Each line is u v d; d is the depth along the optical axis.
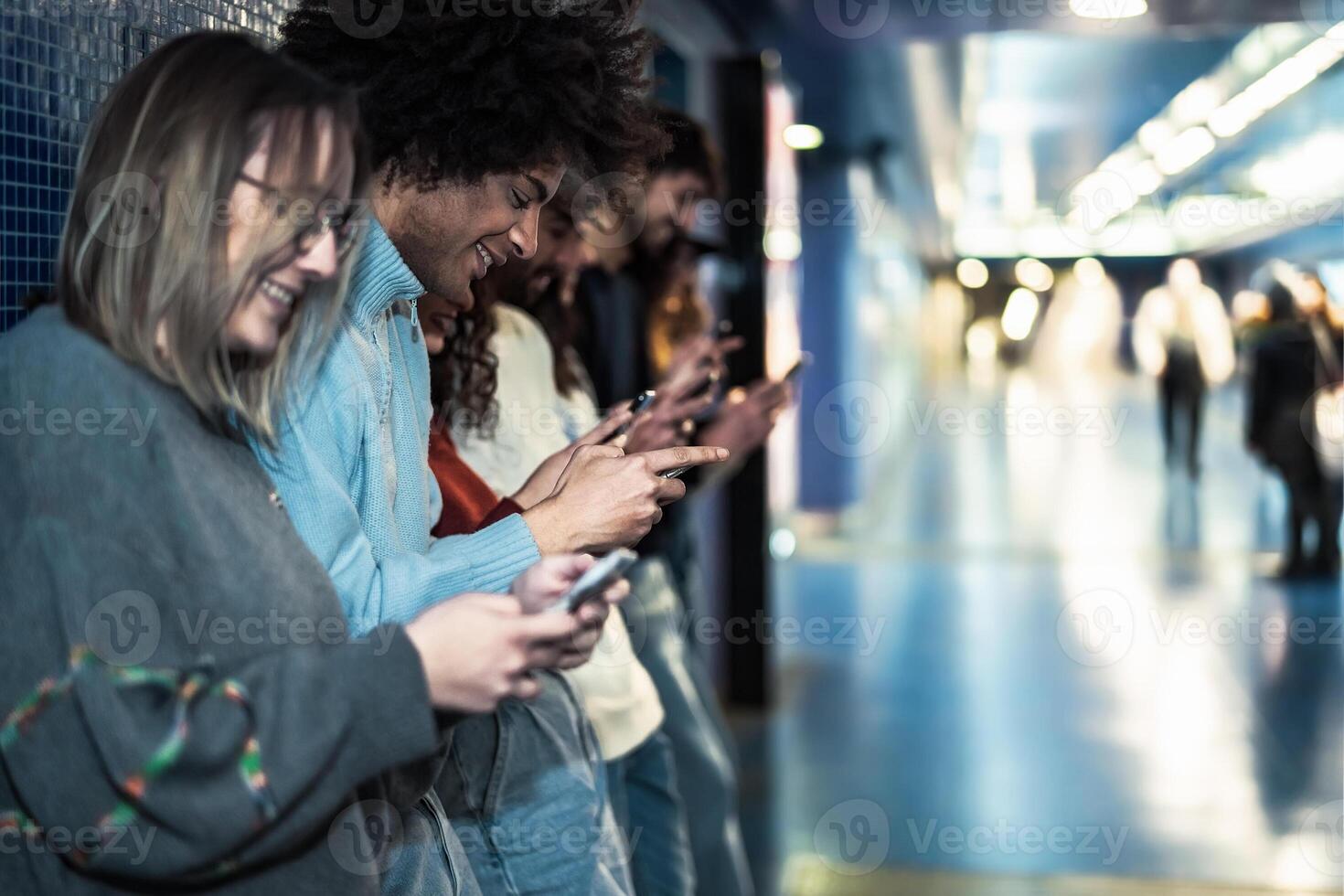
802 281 8.41
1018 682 4.82
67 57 1.23
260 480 0.94
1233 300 9.45
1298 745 4.05
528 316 1.94
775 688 4.76
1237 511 9.06
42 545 0.82
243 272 0.86
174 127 0.85
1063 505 9.63
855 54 5.20
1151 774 3.80
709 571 4.57
